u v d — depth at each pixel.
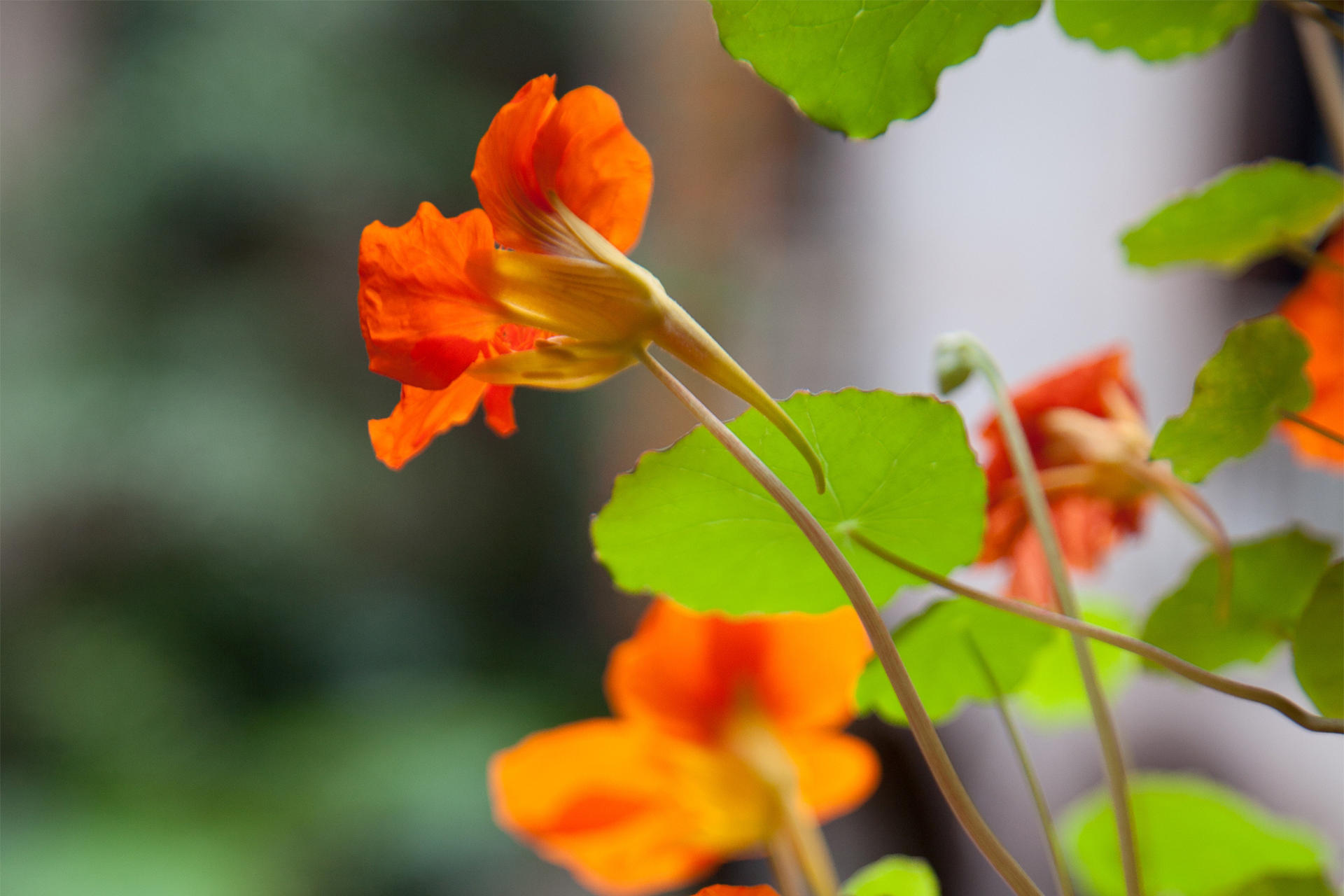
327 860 3.43
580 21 4.48
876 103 0.53
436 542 4.37
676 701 0.62
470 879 3.46
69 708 3.84
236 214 4.36
